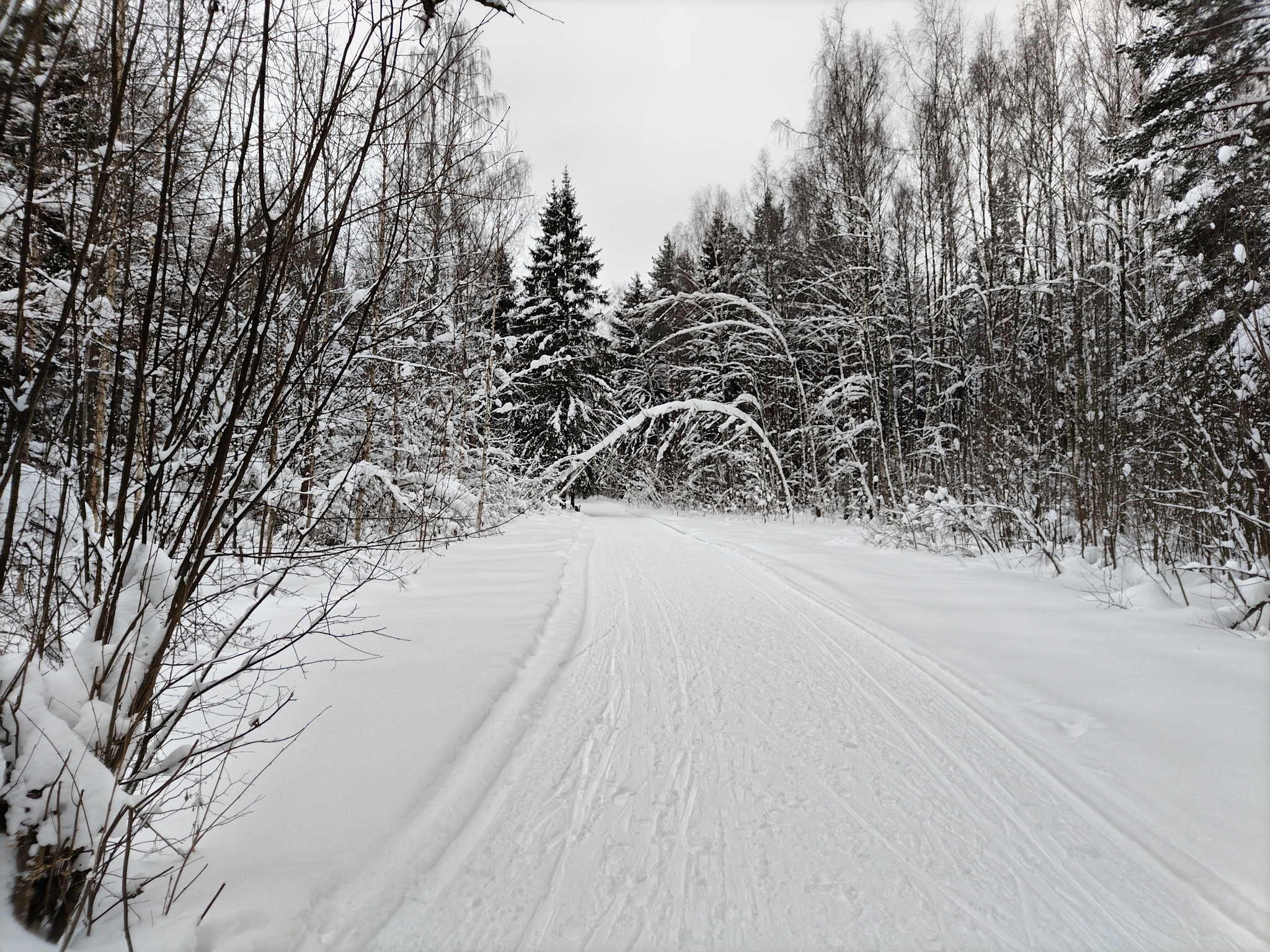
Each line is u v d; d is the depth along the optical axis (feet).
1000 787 11.47
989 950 7.57
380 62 8.71
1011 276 47.57
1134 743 12.74
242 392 8.30
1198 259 27.84
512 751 12.84
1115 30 41.42
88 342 9.16
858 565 34.65
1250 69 24.77
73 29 6.60
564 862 9.21
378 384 30.63
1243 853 9.24
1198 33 25.84
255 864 8.53
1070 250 38.88
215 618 18.10
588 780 11.69
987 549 38.27
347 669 16.52
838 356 61.31
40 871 6.31
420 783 10.96
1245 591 21.50
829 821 10.36
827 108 54.70
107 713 7.38
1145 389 32.32
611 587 30.12
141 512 7.95
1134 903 8.40
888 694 16.14
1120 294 35.58
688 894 8.53
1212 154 25.46
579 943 7.61
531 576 31.04
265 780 10.84
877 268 50.93
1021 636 20.48
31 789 6.38
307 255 13.21
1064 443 40.11
